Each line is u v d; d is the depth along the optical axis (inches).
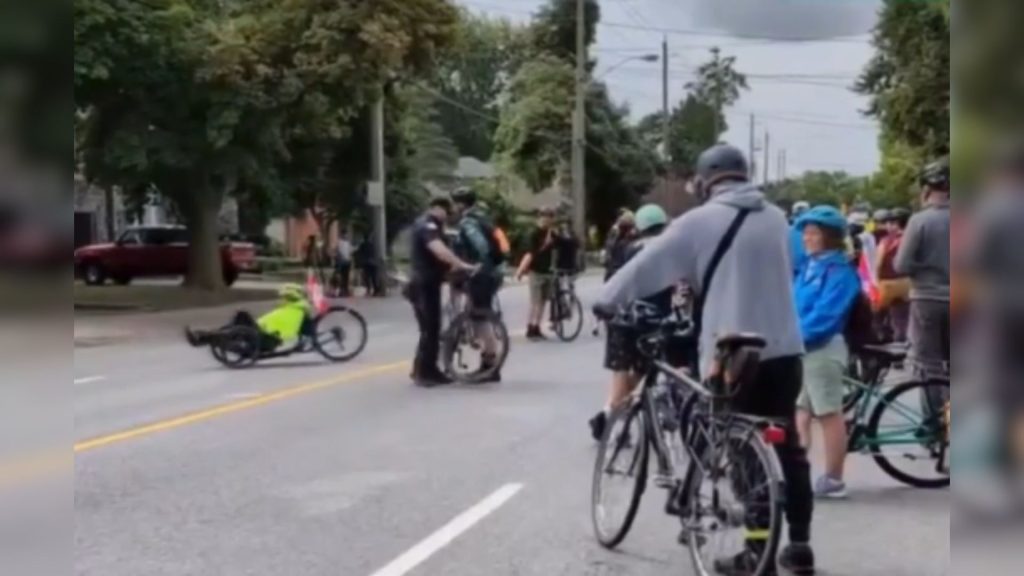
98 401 533.0
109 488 345.7
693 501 248.7
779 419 246.2
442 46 1190.9
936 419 340.5
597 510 284.5
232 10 1189.1
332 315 753.6
